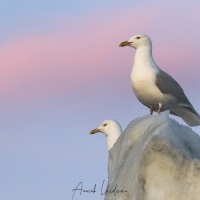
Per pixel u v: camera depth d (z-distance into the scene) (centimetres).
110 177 1320
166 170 1062
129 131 1327
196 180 1040
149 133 1227
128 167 1235
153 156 1074
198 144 1176
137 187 1134
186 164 1056
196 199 1027
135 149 1259
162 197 1053
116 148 1381
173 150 1068
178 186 1048
